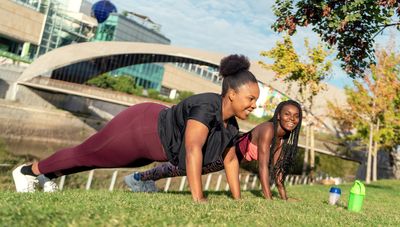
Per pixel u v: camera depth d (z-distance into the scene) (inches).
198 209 141.4
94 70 2484.0
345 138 1728.6
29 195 152.6
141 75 3442.4
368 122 1533.0
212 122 177.5
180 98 2797.7
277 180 278.4
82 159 205.8
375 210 293.9
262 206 183.0
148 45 2385.6
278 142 268.4
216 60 2442.2
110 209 120.0
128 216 110.7
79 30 3467.0
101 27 3713.1
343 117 1583.4
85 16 3612.2
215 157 183.9
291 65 1235.9
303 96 1390.3
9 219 94.6
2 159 1204.5
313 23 413.1
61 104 1996.8
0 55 2347.4
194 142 172.6
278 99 1390.3
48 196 150.5
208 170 221.9
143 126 188.7
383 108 1439.5
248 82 173.9
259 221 132.3
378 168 2263.8
